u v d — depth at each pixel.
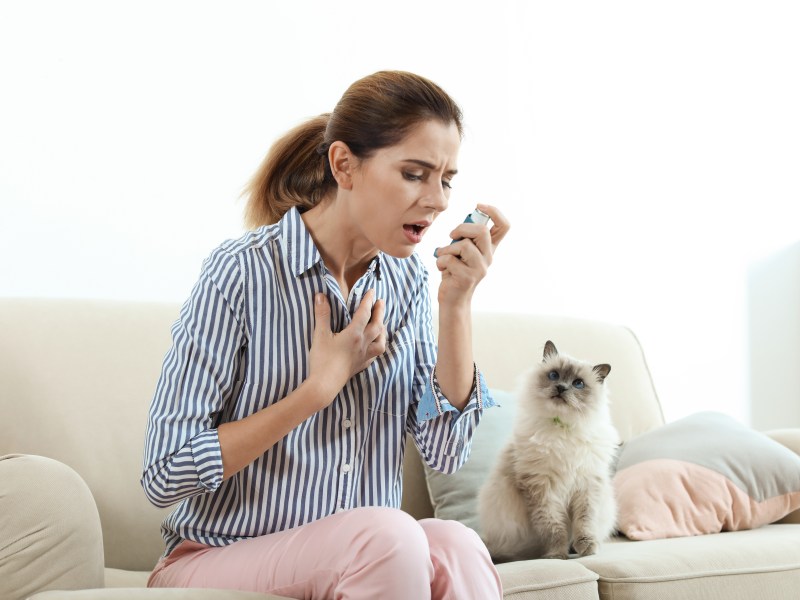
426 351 1.54
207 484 1.24
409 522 1.17
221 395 1.31
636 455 2.25
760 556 1.80
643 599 1.62
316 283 1.39
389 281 1.52
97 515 1.32
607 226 3.38
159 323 2.06
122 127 2.44
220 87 2.61
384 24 2.94
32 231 2.30
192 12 2.57
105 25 2.43
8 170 2.28
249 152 2.64
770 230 3.80
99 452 1.86
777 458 2.21
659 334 3.48
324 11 2.82
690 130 3.64
